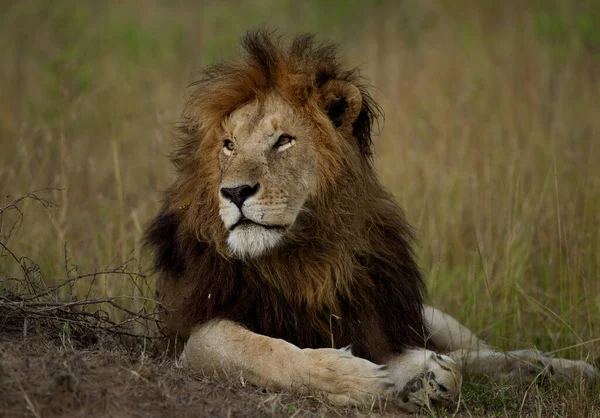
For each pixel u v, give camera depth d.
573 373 10.02
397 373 9.09
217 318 9.09
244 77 9.19
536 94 18.61
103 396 7.11
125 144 16.66
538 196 14.03
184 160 9.51
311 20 26.77
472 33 23.34
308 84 9.06
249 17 26.67
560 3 25.14
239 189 8.55
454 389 8.58
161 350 9.87
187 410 7.23
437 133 17.02
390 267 9.45
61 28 23.62
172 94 18.56
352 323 9.24
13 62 21.88
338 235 9.03
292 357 8.34
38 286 9.77
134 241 12.51
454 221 13.91
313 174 8.95
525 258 12.46
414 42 24.92
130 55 22.09
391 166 15.50
